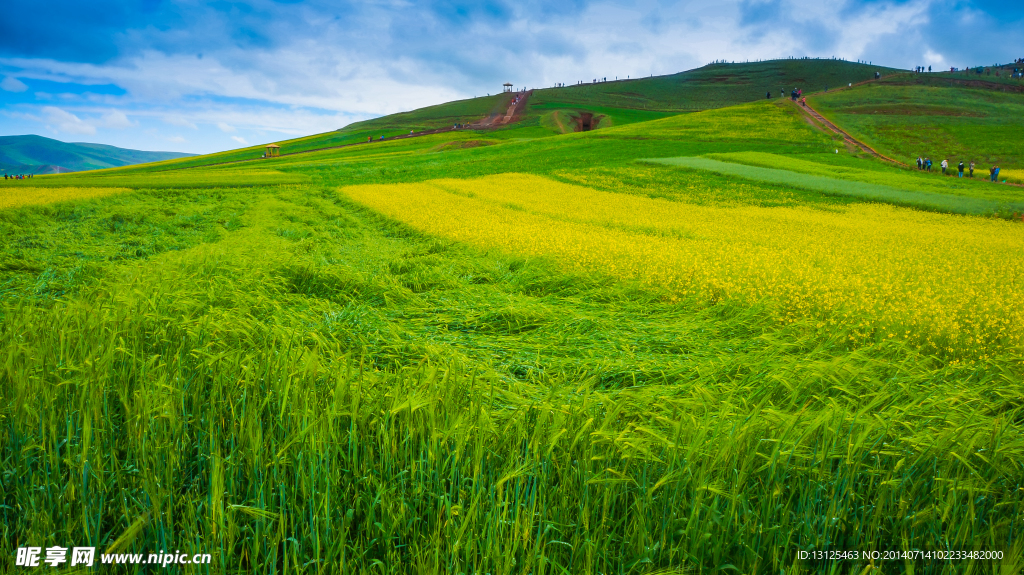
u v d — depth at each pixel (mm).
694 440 2293
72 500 2121
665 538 2139
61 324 3432
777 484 2270
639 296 8070
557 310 6551
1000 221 23406
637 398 3086
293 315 5094
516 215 20688
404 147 82750
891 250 13312
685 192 32750
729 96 179250
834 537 2260
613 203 27234
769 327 6211
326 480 2166
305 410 2453
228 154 98000
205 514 2078
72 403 2510
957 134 53781
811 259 10961
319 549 2080
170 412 2438
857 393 3625
